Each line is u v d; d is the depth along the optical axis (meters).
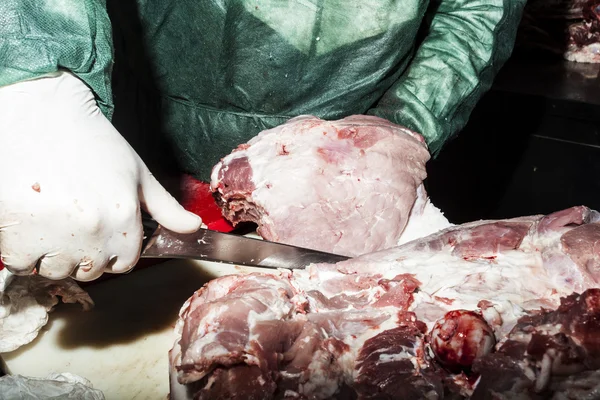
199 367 0.60
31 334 0.76
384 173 0.80
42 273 0.67
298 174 0.80
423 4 0.88
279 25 0.87
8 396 0.66
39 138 0.65
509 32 1.01
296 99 0.92
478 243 0.70
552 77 1.45
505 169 1.42
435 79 0.95
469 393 0.62
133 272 0.85
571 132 1.31
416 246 0.71
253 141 0.85
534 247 0.69
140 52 0.95
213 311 0.62
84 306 0.79
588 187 1.32
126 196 0.67
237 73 0.91
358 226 0.79
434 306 0.66
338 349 0.64
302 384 0.62
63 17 0.66
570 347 0.60
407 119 0.93
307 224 0.79
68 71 0.67
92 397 0.69
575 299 0.63
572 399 0.60
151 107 1.00
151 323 0.79
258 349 0.61
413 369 0.63
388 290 0.67
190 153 0.99
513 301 0.66
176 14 0.90
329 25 0.87
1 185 0.64
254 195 0.81
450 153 1.46
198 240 0.74
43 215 0.64
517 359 0.61
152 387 0.74
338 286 0.68
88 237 0.66
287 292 0.66
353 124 0.83
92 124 0.68
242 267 0.86
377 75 0.91
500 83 1.42
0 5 0.64
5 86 0.65
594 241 0.67
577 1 1.52
